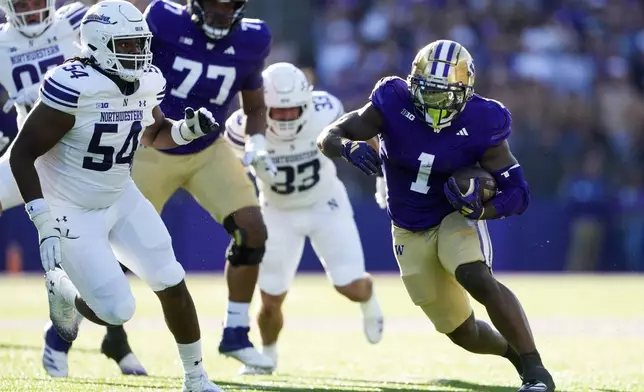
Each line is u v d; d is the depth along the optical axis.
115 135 15.76
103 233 15.97
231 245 20.91
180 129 16.69
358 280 23.62
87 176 15.87
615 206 52.66
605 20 57.81
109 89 15.52
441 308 17.61
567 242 52.53
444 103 16.23
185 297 15.93
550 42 56.12
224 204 20.88
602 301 39.50
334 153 16.91
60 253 15.15
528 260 52.62
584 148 53.81
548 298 40.66
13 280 48.62
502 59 55.75
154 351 24.50
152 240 16.00
